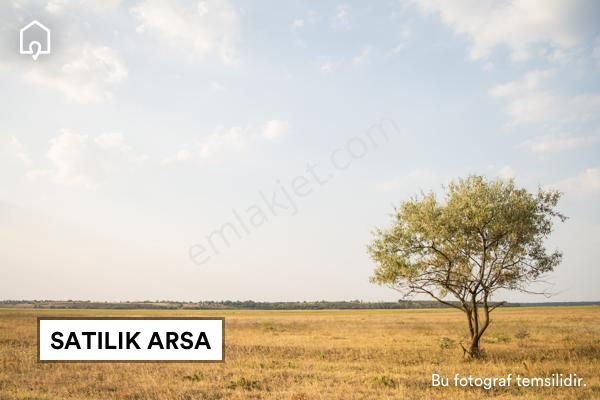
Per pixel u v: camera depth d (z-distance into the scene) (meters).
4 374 20.28
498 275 24.81
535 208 25.03
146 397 16.41
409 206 26.00
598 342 31.94
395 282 25.98
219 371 21.19
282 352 28.30
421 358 25.36
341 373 20.53
